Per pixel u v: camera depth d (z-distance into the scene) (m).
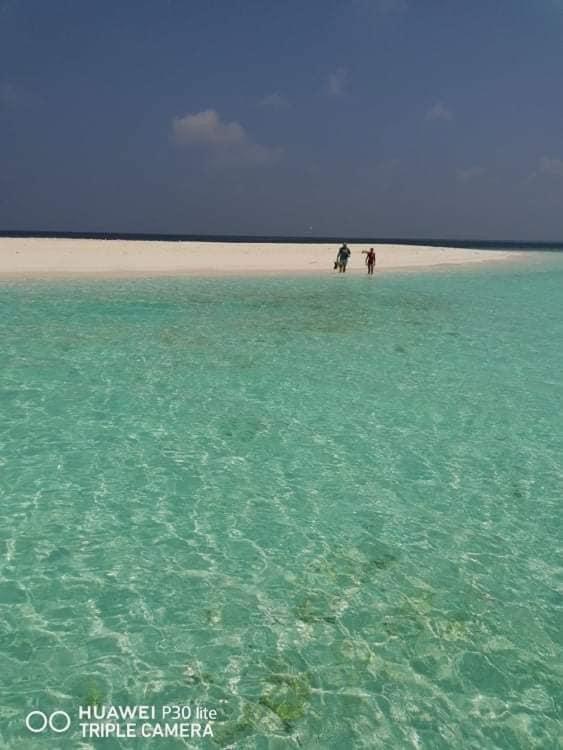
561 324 24.22
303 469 10.20
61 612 6.43
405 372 16.31
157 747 4.94
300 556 7.70
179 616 6.48
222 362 16.55
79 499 8.81
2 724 5.08
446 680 5.79
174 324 21.36
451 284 38.41
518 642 6.34
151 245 54.59
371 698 5.54
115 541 7.82
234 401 13.40
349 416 12.79
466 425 12.49
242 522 8.45
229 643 6.13
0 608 6.44
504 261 67.06
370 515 8.80
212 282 33.84
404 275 43.03
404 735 5.16
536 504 9.30
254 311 24.95
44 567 7.20
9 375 14.31
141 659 5.85
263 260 48.16
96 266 37.94
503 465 10.66
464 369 16.78
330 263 48.91
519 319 25.30
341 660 5.98
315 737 5.10
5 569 7.12
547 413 13.30
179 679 5.64
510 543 8.23
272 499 9.13
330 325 22.56
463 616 6.71
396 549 7.96
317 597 6.93
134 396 13.36
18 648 5.90
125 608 6.56
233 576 7.22
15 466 9.72
